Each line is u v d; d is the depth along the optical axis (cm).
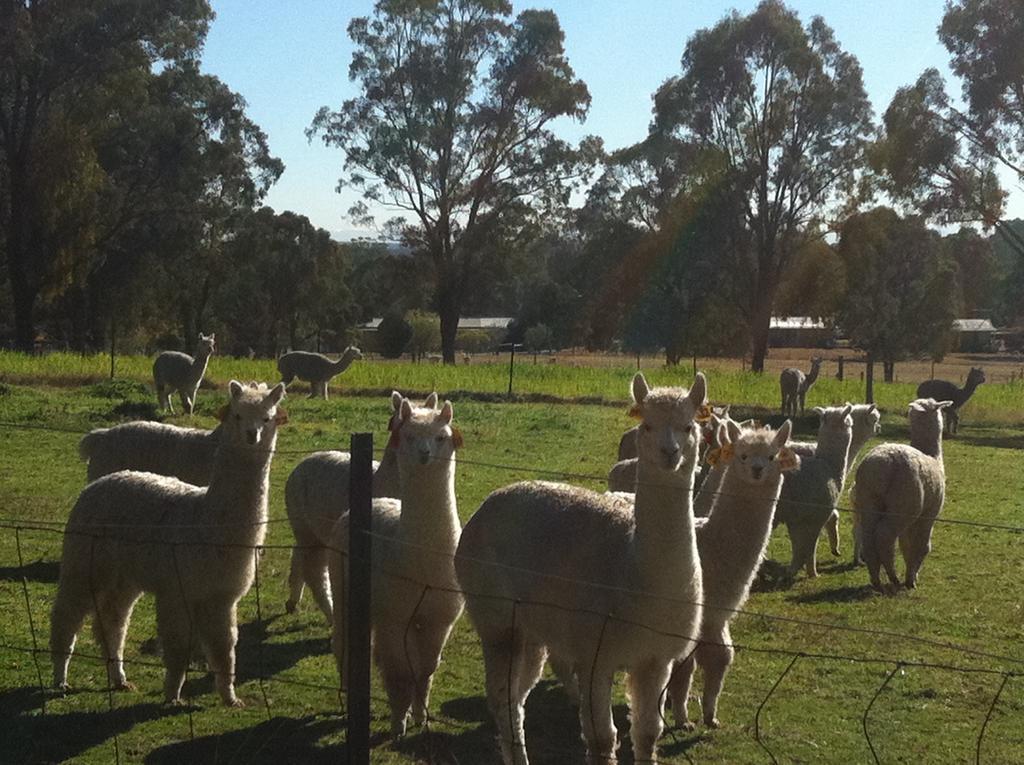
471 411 2742
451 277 5628
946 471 2106
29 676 767
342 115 5475
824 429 1216
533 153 5594
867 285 5525
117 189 5031
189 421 2336
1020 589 1145
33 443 1914
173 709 717
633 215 5875
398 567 668
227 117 5372
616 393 3312
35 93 4594
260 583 1073
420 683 694
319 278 6812
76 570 745
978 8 4084
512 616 626
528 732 718
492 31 5438
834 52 5147
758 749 689
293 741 671
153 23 4650
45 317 5775
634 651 576
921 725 736
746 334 5909
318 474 905
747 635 948
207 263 5962
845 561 1290
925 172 4338
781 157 5188
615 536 597
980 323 9506
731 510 722
